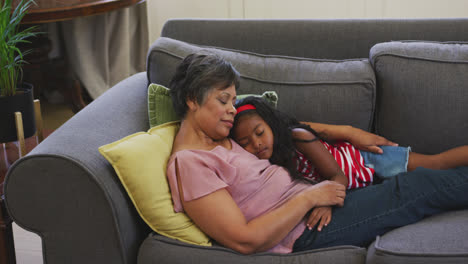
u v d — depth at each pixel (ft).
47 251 4.17
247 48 6.27
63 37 10.55
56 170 3.91
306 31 6.18
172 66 5.38
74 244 4.11
